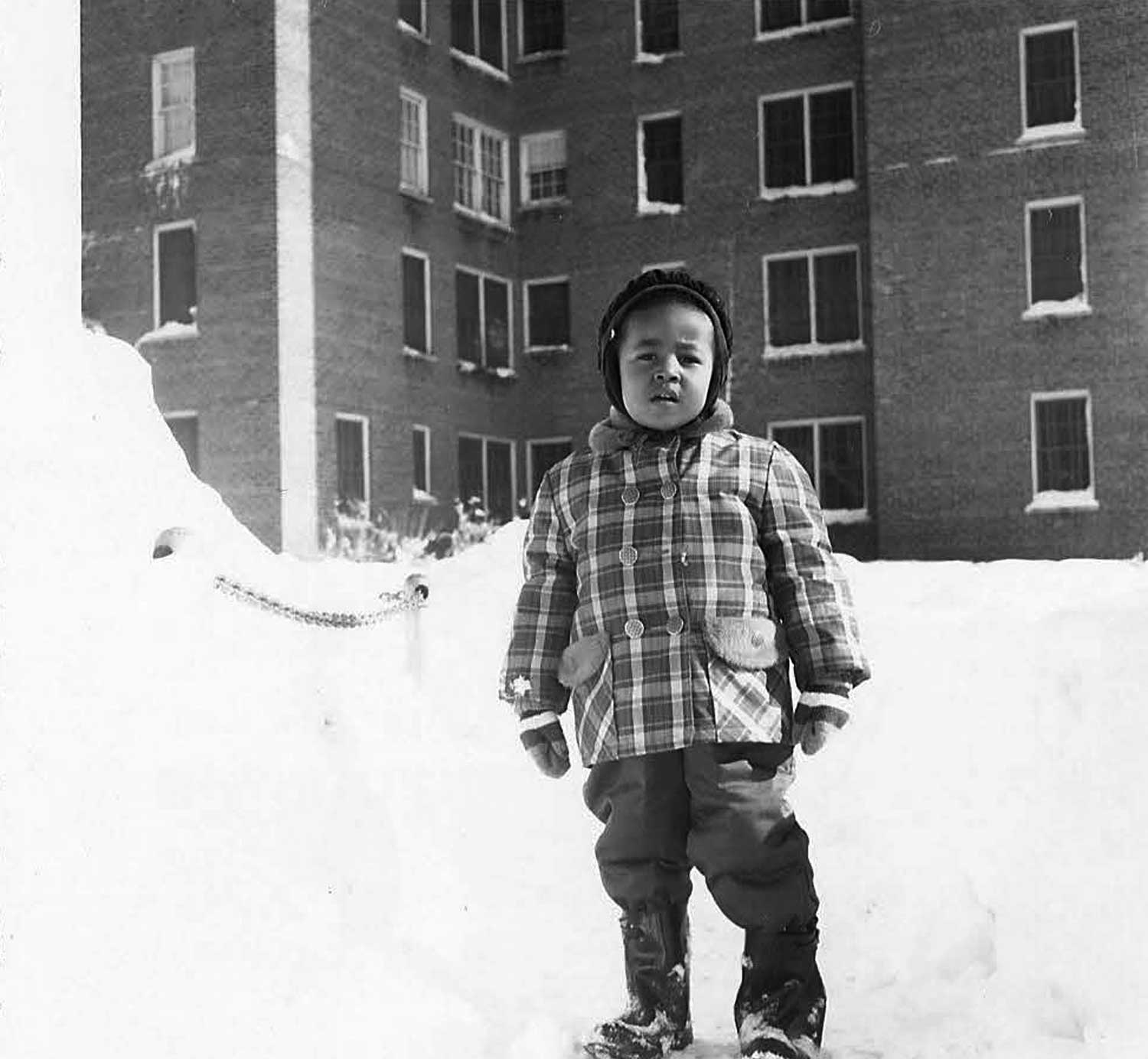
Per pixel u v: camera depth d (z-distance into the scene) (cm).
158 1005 170
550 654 244
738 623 227
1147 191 1952
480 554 833
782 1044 213
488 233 2359
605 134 2391
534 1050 217
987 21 2048
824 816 390
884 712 457
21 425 178
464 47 2377
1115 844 218
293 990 191
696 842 226
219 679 206
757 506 238
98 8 2028
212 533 216
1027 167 2019
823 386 2197
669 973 229
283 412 1869
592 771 238
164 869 180
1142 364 1938
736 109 2297
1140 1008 197
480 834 378
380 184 2100
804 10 2272
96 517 184
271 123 1898
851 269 2209
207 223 1927
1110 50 1980
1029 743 270
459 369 2262
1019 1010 226
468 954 257
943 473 2041
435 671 572
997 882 263
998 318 2023
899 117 2098
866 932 294
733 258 2281
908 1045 224
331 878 214
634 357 241
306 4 1970
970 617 692
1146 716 224
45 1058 155
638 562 233
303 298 1923
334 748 234
